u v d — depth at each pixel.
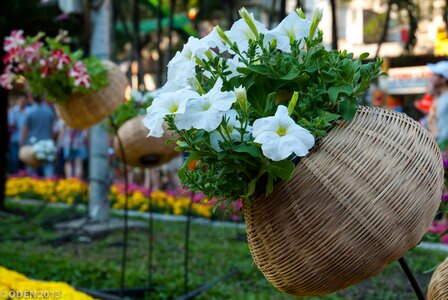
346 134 2.30
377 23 13.41
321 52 2.38
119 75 5.73
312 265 2.29
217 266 6.78
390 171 2.25
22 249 7.76
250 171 2.26
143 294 5.59
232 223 10.01
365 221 2.23
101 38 9.03
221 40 2.42
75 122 5.76
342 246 2.25
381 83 11.20
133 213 11.36
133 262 7.05
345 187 2.24
